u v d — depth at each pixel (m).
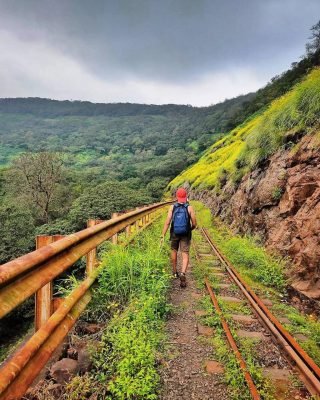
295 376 3.90
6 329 20.86
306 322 5.60
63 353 3.87
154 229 12.17
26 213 32.94
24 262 2.27
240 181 18.33
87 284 4.46
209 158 68.56
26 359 2.30
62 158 56.19
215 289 6.96
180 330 4.96
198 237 14.79
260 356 4.36
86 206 37.22
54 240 3.45
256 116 69.75
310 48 62.84
